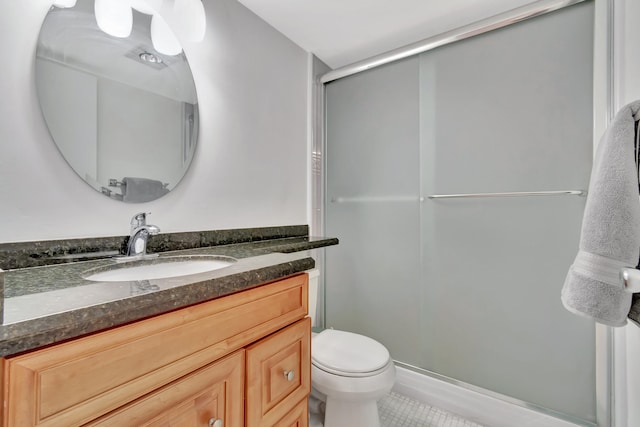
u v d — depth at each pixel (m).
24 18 0.77
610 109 1.11
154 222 1.05
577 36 1.19
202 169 1.20
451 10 1.38
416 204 1.58
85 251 0.86
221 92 1.28
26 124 0.77
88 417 0.44
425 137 1.55
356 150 1.79
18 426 0.38
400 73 1.64
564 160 1.22
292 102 1.68
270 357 0.75
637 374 0.96
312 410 1.42
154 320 0.52
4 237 0.74
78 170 0.87
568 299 0.65
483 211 1.39
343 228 1.85
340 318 1.86
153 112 1.04
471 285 1.42
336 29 1.55
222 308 0.64
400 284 1.63
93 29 0.90
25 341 0.38
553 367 1.23
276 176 1.57
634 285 0.53
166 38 1.08
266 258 0.90
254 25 1.44
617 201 0.59
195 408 0.58
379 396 1.11
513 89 1.32
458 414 1.40
